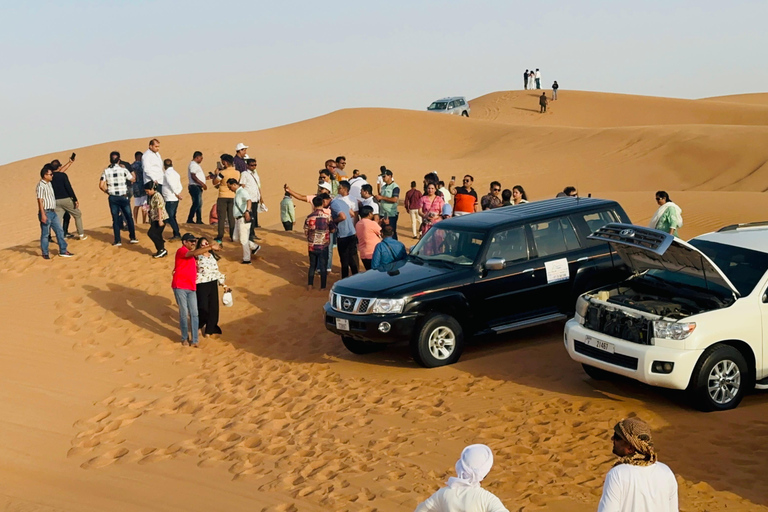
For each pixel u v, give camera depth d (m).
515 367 9.66
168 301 13.74
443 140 54.59
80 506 7.01
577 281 10.59
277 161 37.38
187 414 9.35
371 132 56.66
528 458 6.99
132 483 7.43
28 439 8.82
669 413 7.82
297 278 14.74
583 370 9.39
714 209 21.95
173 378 10.78
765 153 35.34
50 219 15.32
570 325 8.79
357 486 6.71
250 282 14.48
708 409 7.74
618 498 3.83
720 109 68.38
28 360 11.36
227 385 10.29
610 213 11.13
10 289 14.25
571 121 69.00
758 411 7.72
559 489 6.30
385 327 9.67
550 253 10.56
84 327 12.68
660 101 72.00
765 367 7.96
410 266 10.63
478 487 3.88
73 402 9.95
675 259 8.08
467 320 10.09
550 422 7.82
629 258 8.73
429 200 17.28
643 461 3.88
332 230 14.14
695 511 5.80
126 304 13.54
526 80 79.25
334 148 52.84
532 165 39.22
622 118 69.31
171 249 15.81
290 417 8.84
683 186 33.81
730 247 8.66
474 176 36.91
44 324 12.78
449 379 9.41
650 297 8.53
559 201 11.53
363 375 10.03
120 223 16.89
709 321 7.65
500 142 49.50
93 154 39.81
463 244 10.51
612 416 7.85
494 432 7.66
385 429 8.04
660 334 7.68
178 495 7.02
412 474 6.86
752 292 7.95
